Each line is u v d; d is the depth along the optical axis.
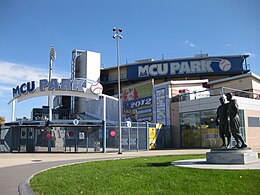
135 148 36.16
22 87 37.97
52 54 51.44
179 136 42.59
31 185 10.81
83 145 33.38
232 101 16.20
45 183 11.06
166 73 69.00
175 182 10.21
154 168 14.34
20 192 9.69
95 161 20.66
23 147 34.50
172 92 46.44
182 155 24.66
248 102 37.75
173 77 69.44
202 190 8.79
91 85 36.34
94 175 12.86
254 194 8.10
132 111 54.81
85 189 9.55
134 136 36.47
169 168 13.84
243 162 14.58
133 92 55.03
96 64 73.06
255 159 15.56
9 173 15.11
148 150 37.16
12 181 12.33
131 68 71.75
